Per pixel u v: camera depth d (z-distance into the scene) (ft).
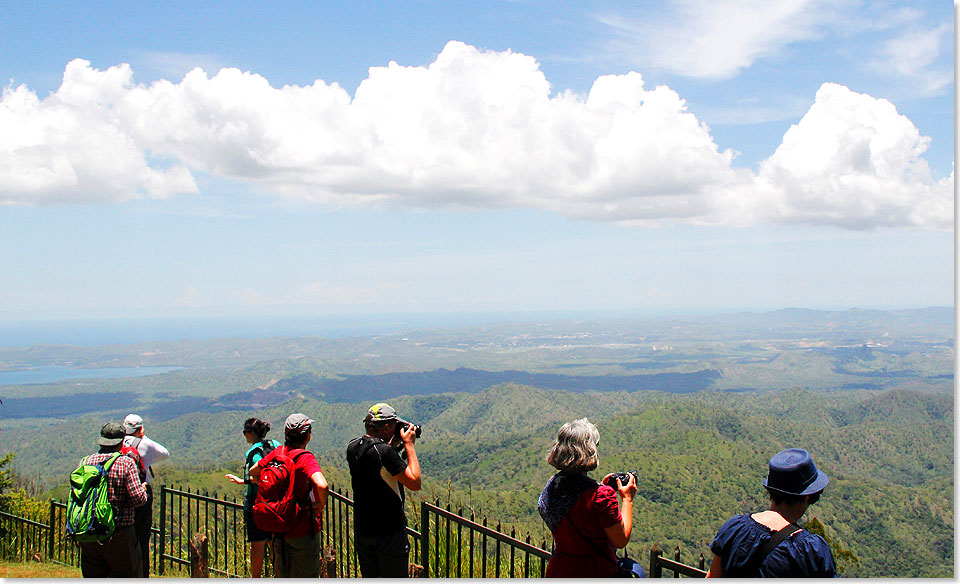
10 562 31.17
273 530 17.58
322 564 20.90
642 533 178.70
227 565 25.44
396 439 17.42
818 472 10.95
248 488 21.39
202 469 163.53
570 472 12.72
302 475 17.79
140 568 19.76
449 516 18.25
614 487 13.50
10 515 33.73
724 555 10.97
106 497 18.70
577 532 12.46
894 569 166.71
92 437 526.98
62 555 31.91
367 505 16.52
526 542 15.23
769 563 10.42
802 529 10.62
